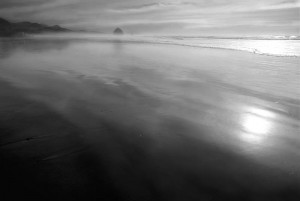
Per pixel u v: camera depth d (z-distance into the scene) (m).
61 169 4.20
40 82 9.93
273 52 19.53
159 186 3.83
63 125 5.93
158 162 4.47
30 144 5.02
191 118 6.45
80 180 3.91
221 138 5.40
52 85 9.50
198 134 5.57
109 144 5.07
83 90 8.84
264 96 8.11
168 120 6.31
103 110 6.94
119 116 6.52
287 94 8.27
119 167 4.29
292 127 5.90
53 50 22.14
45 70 12.38
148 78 10.65
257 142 5.22
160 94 8.43
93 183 3.85
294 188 3.81
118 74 11.45
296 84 9.43
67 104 7.40
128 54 19.45
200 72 11.91
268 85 9.38
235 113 6.76
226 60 15.69
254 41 37.00
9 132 5.55
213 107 7.22
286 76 10.75
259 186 3.86
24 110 6.88
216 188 3.80
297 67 12.77
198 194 3.67
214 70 12.38
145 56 18.16
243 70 12.24
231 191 3.74
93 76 11.00
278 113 6.72
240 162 4.50
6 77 10.82
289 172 4.20
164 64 14.38
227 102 7.62
